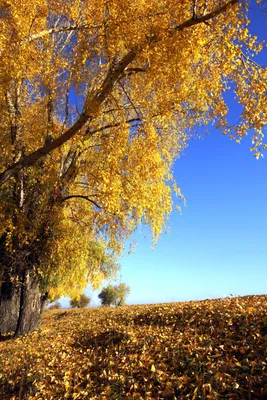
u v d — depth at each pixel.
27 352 10.20
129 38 8.20
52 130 12.32
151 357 7.13
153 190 12.34
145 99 9.89
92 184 11.75
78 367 7.86
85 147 11.90
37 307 14.39
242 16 7.76
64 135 9.20
